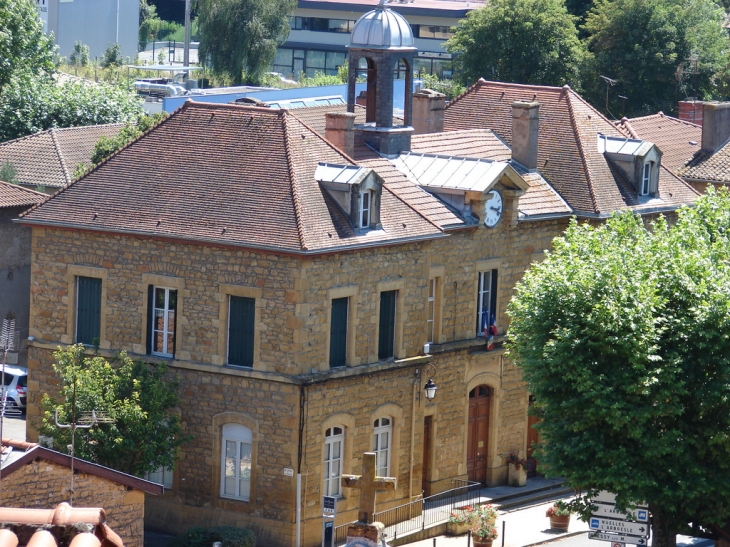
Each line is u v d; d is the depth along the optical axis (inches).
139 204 2239.2
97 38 6378.0
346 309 2210.9
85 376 2101.4
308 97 4124.0
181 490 2234.3
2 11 4111.7
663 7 5187.0
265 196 2175.2
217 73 5890.8
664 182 2832.2
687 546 2476.6
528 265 2581.2
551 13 5093.5
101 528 900.6
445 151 2620.6
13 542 863.7
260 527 2180.1
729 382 1967.3
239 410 2180.1
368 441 2269.9
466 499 2469.2
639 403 1967.3
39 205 2290.8
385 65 2517.2
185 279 2197.3
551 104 2807.6
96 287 2274.9
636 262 2037.4
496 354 2529.5
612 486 2003.0
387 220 2257.6
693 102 3954.2
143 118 3398.1
